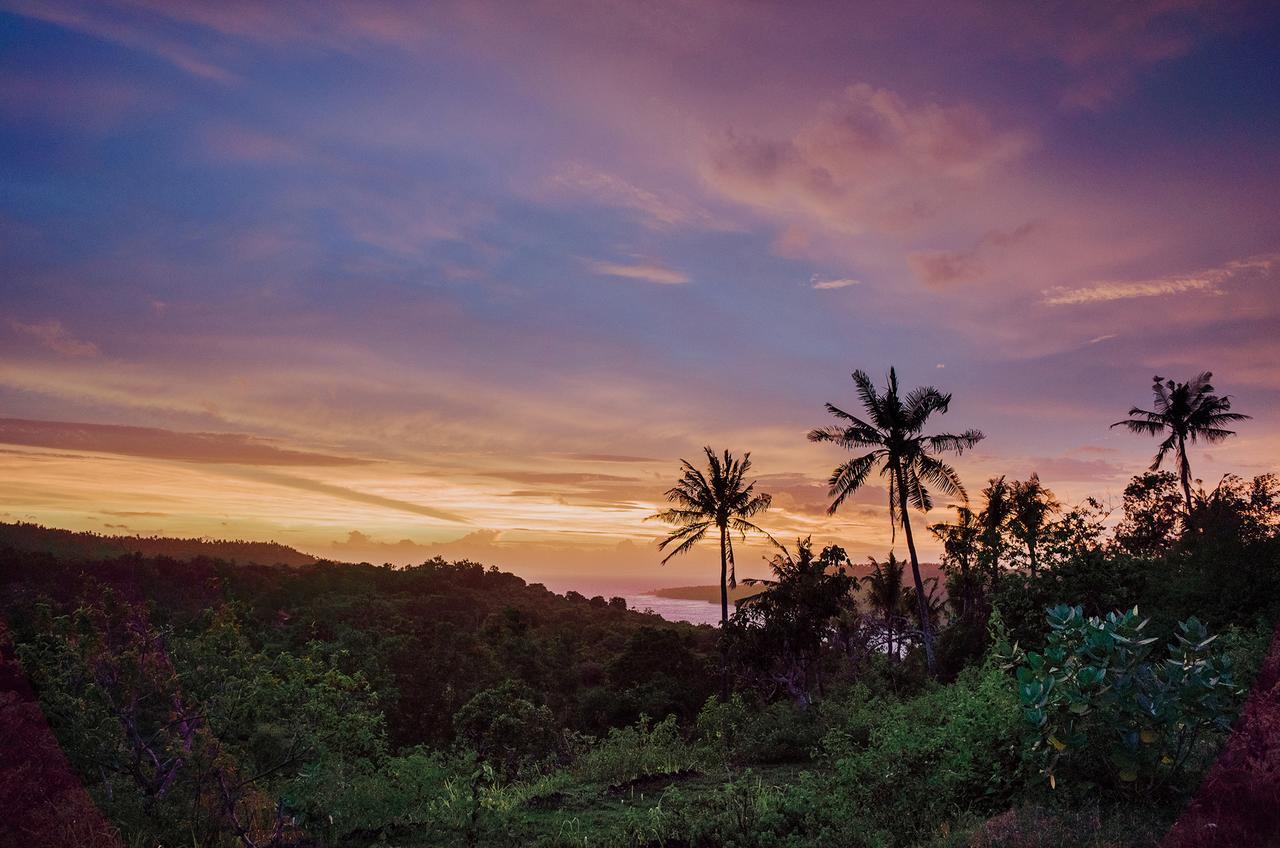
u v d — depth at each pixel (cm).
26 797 510
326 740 923
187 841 616
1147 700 569
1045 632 1501
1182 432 4319
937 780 734
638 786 1122
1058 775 613
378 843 760
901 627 3994
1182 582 1606
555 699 5262
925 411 3688
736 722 1844
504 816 848
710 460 4466
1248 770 459
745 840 720
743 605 3173
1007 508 3722
